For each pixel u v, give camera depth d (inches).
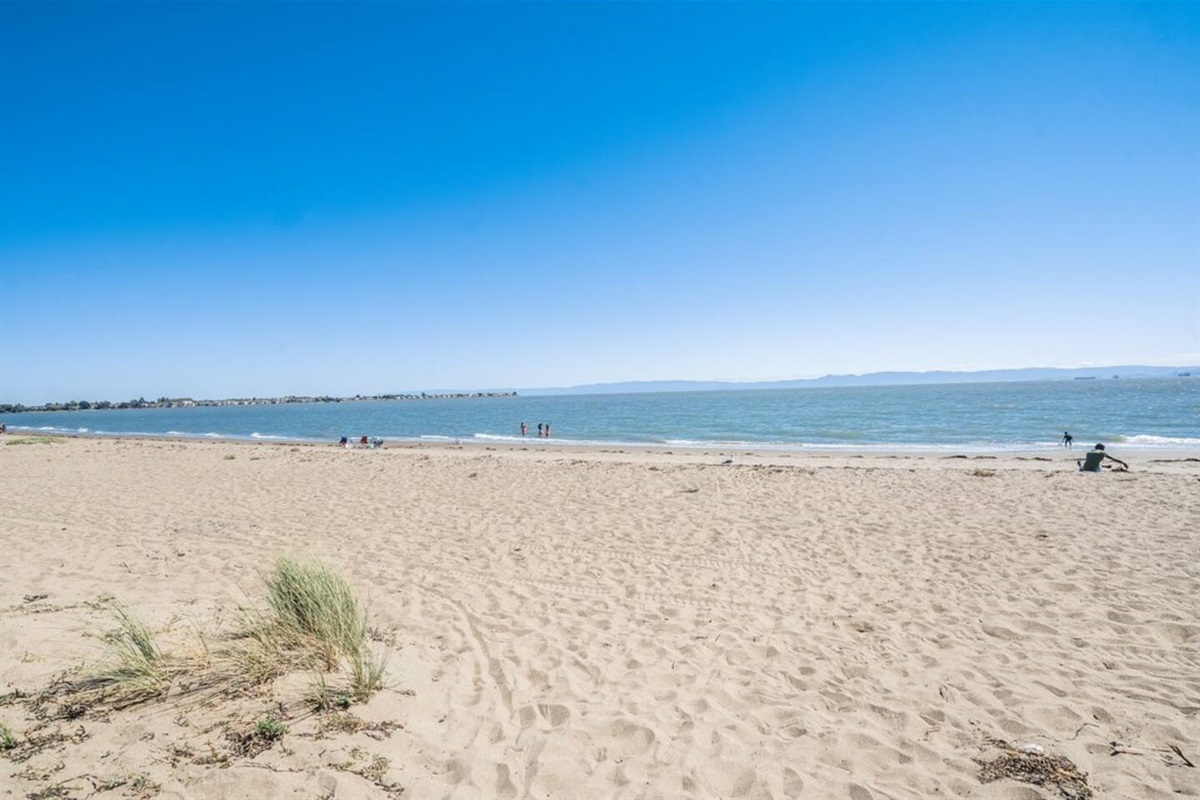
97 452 890.1
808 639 192.5
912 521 358.0
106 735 118.1
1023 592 232.4
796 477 548.1
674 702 150.8
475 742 129.3
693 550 301.7
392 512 407.5
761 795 115.5
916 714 146.2
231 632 175.9
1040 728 139.8
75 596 215.3
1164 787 118.0
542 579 256.7
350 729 126.0
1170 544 293.3
